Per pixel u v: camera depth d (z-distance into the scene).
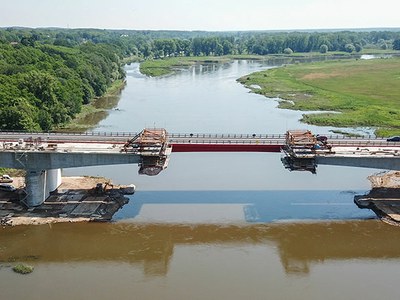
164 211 105.69
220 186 121.94
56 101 180.00
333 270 82.81
